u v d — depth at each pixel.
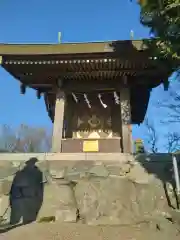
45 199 8.58
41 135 42.47
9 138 40.16
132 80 13.22
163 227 7.00
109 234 6.72
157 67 11.67
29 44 11.30
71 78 13.30
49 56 11.37
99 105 15.05
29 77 13.18
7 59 11.58
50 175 9.49
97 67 12.14
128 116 12.27
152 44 9.89
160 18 7.81
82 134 14.70
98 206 8.15
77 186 8.98
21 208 8.40
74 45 11.17
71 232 6.91
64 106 13.05
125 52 10.98
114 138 12.52
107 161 10.23
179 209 7.79
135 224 7.43
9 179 9.35
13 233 6.94
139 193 8.53
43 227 7.35
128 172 9.43
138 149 13.84
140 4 7.82
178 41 7.61
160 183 8.81
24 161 10.39
